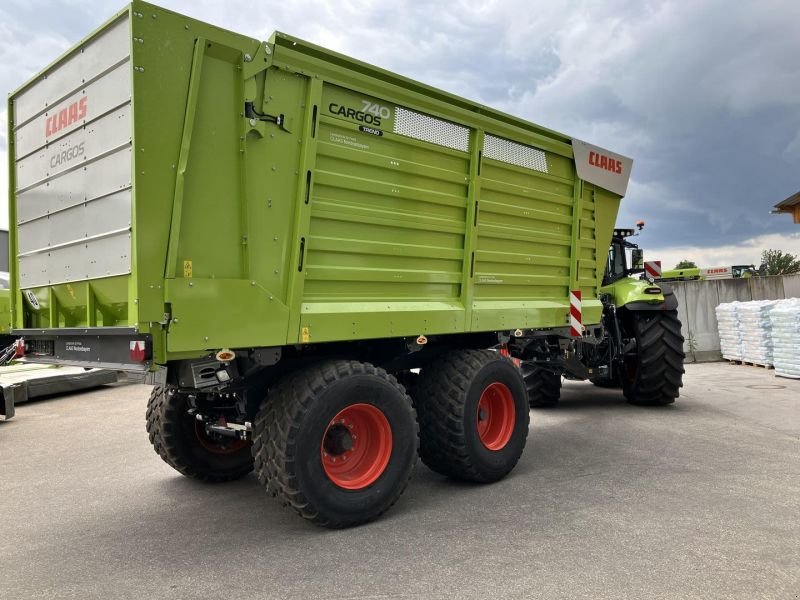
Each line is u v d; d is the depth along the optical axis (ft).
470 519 12.35
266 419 11.43
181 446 14.79
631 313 25.80
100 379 34.19
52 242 12.57
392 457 12.51
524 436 15.87
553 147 17.95
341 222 12.53
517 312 16.78
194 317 10.23
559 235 18.56
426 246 14.30
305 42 11.66
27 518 12.97
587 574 9.61
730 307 43.24
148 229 9.80
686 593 8.93
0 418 25.90
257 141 11.14
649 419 22.88
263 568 10.08
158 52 9.93
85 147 11.33
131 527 12.28
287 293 11.57
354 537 11.46
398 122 13.55
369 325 12.79
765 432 20.15
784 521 11.82
